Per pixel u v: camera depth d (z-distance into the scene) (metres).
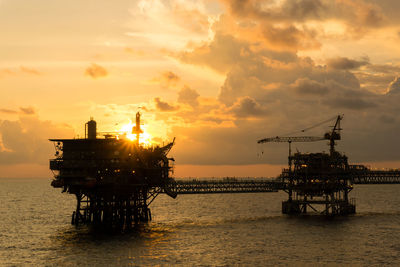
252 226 124.75
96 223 125.75
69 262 82.06
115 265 80.00
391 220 138.00
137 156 120.94
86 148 117.81
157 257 85.62
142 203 134.50
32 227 124.88
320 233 111.94
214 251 90.75
